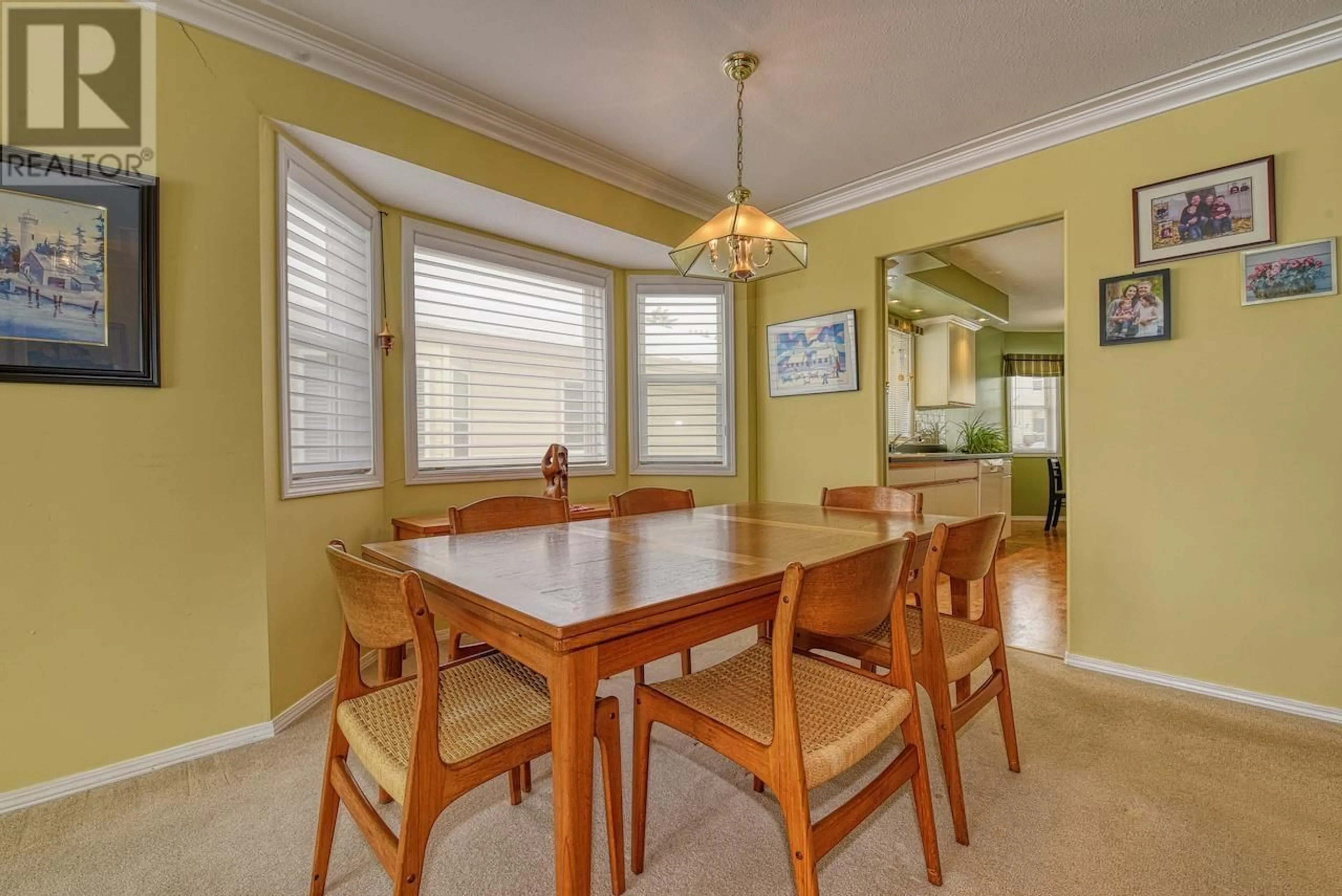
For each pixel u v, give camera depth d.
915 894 1.23
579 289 3.55
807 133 2.65
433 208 2.76
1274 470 2.07
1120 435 2.38
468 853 1.36
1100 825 1.44
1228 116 2.14
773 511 2.31
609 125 2.59
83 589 1.62
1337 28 1.90
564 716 0.90
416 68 2.19
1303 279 2.01
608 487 3.66
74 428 1.61
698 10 1.89
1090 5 1.86
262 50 1.94
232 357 1.85
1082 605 2.47
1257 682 2.10
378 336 2.64
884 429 3.30
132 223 1.68
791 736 1.02
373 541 2.59
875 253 3.22
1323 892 1.22
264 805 1.54
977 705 1.53
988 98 2.38
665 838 1.42
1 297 1.50
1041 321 6.73
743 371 3.76
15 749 1.54
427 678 0.96
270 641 1.92
